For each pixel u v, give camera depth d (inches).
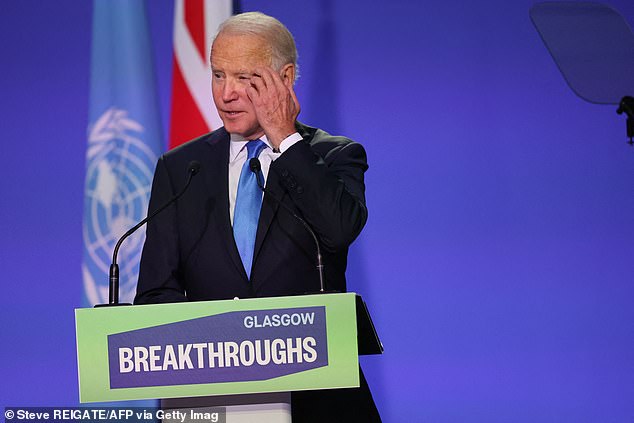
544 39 376.5
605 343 532.4
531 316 532.7
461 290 532.4
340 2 546.9
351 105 541.3
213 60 331.9
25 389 529.3
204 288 321.4
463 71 543.8
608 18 377.4
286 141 312.3
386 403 526.9
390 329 529.7
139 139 538.9
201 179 333.4
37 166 538.6
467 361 529.7
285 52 336.5
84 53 546.3
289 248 317.7
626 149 539.5
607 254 535.8
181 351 254.7
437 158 538.9
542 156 538.9
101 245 528.7
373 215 534.9
